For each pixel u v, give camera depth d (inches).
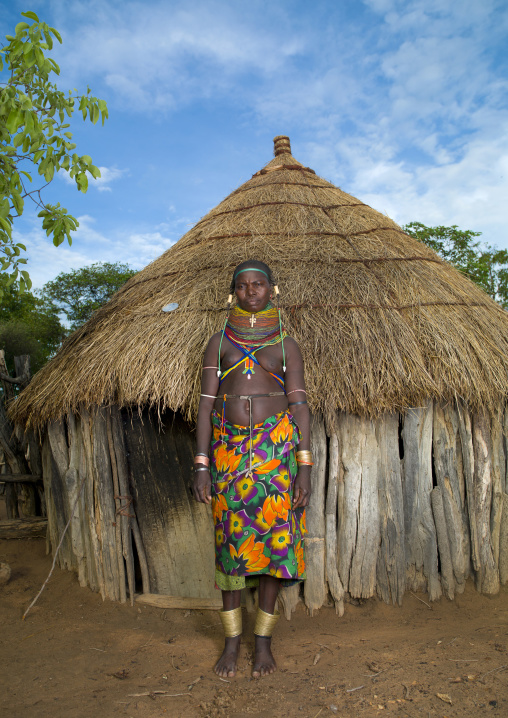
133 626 122.9
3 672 99.8
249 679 94.3
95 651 109.0
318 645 108.3
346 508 125.9
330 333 129.3
